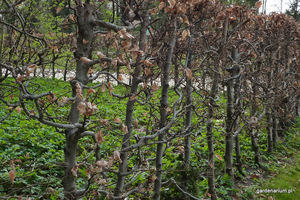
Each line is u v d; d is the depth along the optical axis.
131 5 2.60
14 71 2.05
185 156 4.25
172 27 2.89
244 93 5.48
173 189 3.73
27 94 1.93
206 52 3.79
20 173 4.12
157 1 3.17
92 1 2.37
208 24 4.13
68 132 2.24
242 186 5.02
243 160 6.04
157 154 3.21
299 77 8.23
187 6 3.06
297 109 10.41
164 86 3.11
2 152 4.87
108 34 2.23
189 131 4.14
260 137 7.61
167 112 3.45
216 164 5.45
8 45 2.53
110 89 1.97
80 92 1.85
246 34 5.51
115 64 2.10
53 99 2.02
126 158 2.74
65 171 2.28
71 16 2.51
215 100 3.87
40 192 3.84
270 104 5.59
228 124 4.95
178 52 3.60
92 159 4.83
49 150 5.22
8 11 2.14
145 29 2.67
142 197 3.79
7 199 1.93
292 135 8.18
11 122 6.39
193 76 3.79
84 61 2.07
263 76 6.18
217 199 4.09
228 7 4.31
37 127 6.36
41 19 6.74
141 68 2.70
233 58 4.99
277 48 6.46
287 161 6.47
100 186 2.57
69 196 2.29
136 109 8.64
